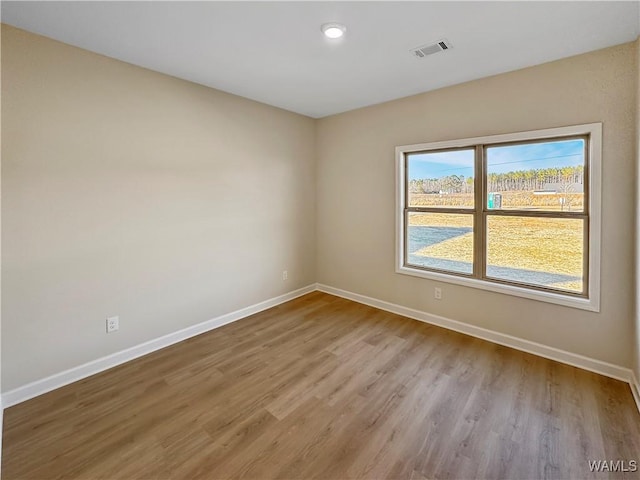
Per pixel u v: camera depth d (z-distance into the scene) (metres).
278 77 2.96
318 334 3.27
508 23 2.05
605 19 2.00
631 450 1.76
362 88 3.25
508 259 3.02
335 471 1.66
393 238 3.79
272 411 2.11
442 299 3.43
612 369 2.46
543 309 2.78
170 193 2.99
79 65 2.38
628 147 2.31
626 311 2.39
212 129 3.28
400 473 1.64
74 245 2.43
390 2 1.83
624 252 2.37
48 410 2.12
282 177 4.08
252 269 3.80
